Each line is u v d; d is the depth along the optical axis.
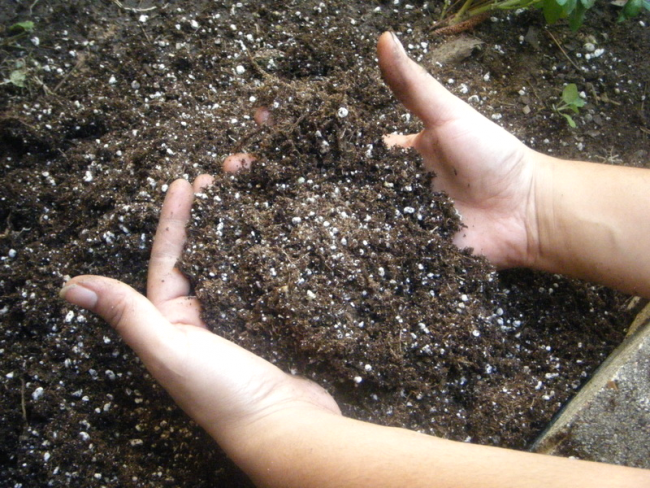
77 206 0.34
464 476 0.21
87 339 0.31
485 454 0.22
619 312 0.33
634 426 0.28
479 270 0.31
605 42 0.40
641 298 0.33
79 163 0.35
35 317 0.32
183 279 0.29
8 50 0.38
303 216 0.30
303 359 0.28
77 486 0.29
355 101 0.36
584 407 0.29
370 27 0.40
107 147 0.35
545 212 0.31
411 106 0.30
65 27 0.39
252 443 0.25
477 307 0.30
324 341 0.27
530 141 0.38
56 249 0.34
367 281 0.29
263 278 0.28
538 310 0.33
